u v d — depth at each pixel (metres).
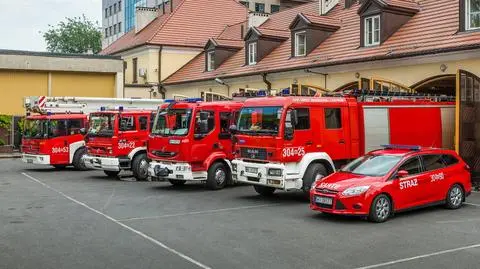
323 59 25.00
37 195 17.06
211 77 33.50
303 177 15.29
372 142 16.66
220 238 10.77
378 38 23.28
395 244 10.18
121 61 39.78
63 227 11.92
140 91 40.25
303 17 27.08
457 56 18.86
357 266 8.70
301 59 26.81
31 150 25.28
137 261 9.06
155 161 18.94
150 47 40.34
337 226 11.90
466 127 17.98
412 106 17.53
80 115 25.52
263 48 30.80
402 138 17.23
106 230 11.60
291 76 27.11
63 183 20.45
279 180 14.98
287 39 31.34
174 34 41.53
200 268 8.63
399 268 8.59
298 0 75.69
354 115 16.45
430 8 22.91
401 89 21.11
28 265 8.83
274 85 28.55
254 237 10.84
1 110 36.75
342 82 24.11
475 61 18.39
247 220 12.71
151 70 40.44
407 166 13.05
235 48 35.28
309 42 26.80
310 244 10.20
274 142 15.06
